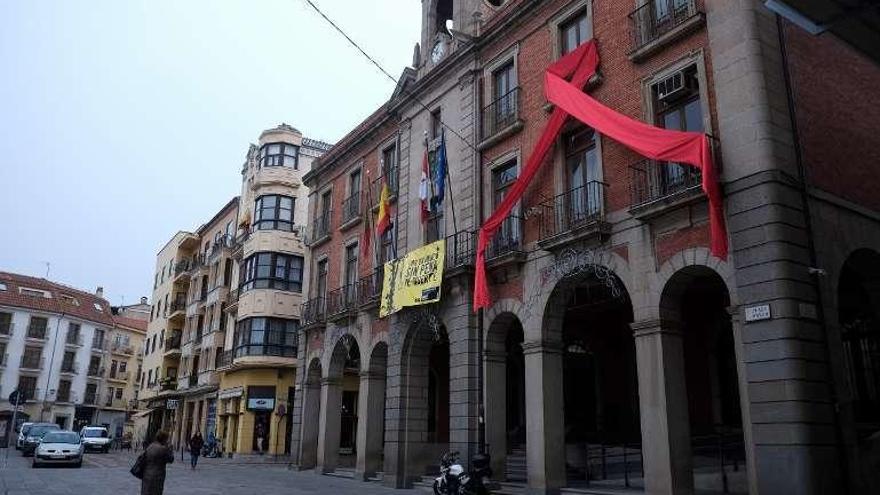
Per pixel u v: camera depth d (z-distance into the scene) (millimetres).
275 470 26500
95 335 72500
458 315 18188
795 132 12000
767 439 10594
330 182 28781
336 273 26625
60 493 16047
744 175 11672
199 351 44531
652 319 12953
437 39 22422
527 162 16250
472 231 18359
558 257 15469
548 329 15719
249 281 36125
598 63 15516
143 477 10203
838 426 10656
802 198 11680
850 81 13922
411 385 20375
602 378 20531
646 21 14391
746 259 11398
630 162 14250
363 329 23203
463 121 19781
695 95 13383
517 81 18172
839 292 15383
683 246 12703
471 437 17062
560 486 14891
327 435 24734
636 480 15805
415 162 22172
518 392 22719
